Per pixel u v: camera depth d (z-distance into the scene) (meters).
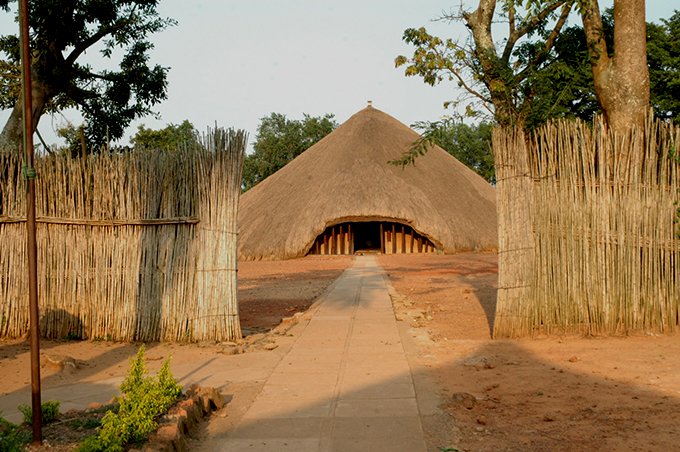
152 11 20.00
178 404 6.00
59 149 11.57
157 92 21.34
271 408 6.54
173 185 10.93
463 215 45.50
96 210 11.16
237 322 10.80
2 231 11.48
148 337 10.84
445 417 6.10
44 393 7.36
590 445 5.21
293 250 41.12
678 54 29.70
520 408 6.35
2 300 11.34
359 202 42.69
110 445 4.74
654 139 10.34
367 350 9.63
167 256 10.89
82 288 11.16
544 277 10.33
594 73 11.91
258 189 52.69
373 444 5.38
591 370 7.86
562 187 10.33
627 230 10.23
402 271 27.53
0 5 17.55
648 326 10.18
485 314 13.74
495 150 10.62
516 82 11.66
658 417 5.85
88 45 18.94
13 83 18.66
